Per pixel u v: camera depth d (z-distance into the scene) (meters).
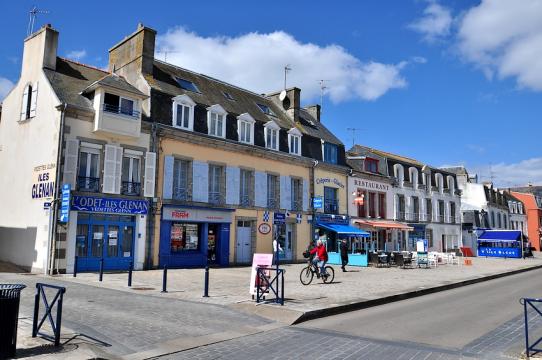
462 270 23.00
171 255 20.11
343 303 10.73
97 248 17.95
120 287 13.17
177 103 20.92
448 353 6.74
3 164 20.42
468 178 52.44
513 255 41.25
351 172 30.86
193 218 20.98
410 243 36.53
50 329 7.32
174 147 20.61
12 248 18.89
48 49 18.98
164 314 9.17
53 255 16.58
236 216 23.06
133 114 18.86
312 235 27.30
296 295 12.06
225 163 22.78
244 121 23.98
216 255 22.38
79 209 17.19
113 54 23.06
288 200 26.16
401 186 36.38
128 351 6.55
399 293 12.85
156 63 23.23
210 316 9.17
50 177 17.23
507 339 7.69
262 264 11.12
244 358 6.36
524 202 63.66
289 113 29.34
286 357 6.41
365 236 29.75
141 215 19.14
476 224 47.06
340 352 6.71
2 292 5.62
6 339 5.60
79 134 17.58
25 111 19.36
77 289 12.43
